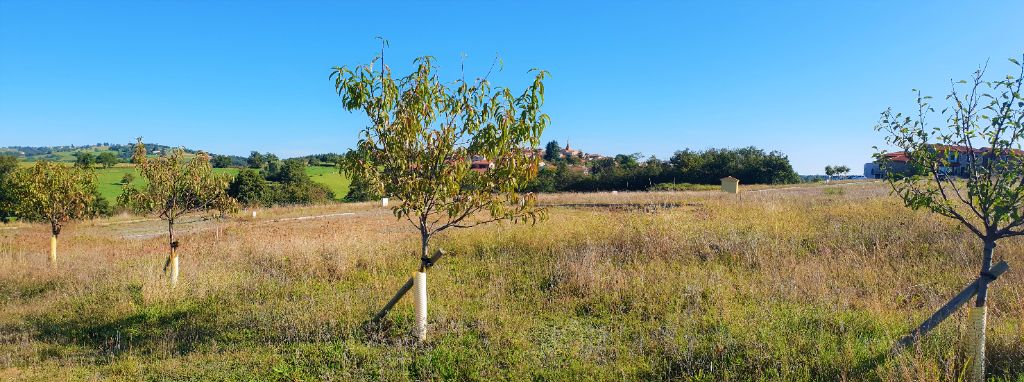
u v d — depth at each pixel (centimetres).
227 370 553
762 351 508
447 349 564
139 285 886
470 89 573
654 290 738
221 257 1140
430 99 573
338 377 518
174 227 2105
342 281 905
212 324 703
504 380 506
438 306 710
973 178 446
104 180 4853
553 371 513
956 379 446
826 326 577
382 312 652
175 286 841
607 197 2738
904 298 679
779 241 998
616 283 771
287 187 4694
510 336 605
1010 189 434
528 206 590
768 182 4984
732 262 892
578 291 765
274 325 673
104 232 1978
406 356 560
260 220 2281
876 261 848
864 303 658
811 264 828
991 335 509
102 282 931
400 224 1873
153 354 610
